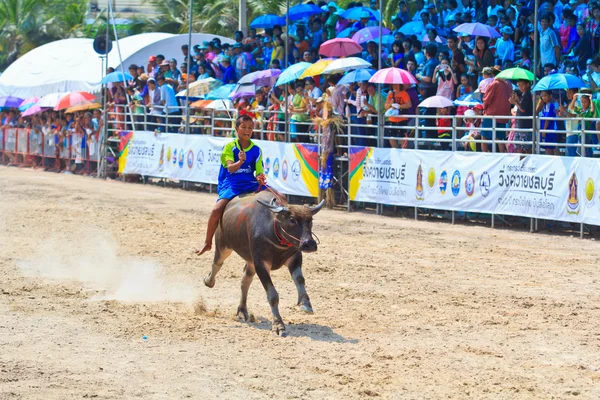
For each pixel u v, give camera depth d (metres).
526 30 20.59
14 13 59.00
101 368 8.36
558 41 19.91
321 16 26.30
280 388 7.82
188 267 14.23
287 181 23.31
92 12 61.16
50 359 8.66
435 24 23.67
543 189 17.36
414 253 15.48
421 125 21.17
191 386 7.85
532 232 17.91
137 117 30.03
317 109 22.39
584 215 16.58
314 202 23.05
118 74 29.77
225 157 10.71
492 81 18.84
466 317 10.75
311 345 9.37
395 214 20.98
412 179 19.97
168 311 11.07
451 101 19.70
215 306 11.45
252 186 10.80
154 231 18.12
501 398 7.63
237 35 27.11
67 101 31.50
